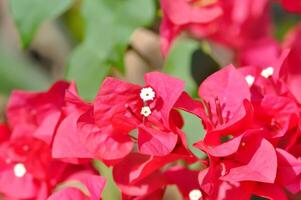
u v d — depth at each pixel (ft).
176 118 2.14
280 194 2.09
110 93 2.07
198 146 2.05
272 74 2.18
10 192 2.36
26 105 2.36
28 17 2.48
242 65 2.86
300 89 2.50
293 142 2.11
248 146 2.07
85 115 2.11
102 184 2.08
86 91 2.42
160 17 2.56
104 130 2.11
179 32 2.55
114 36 2.42
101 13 2.43
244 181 2.10
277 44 2.96
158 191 2.22
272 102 2.11
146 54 2.89
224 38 2.80
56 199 2.14
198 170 2.22
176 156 2.10
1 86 2.99
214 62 2.48
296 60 2.55
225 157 2.07
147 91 2.06
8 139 2.41
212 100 2.13
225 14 2.73
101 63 2.42
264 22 2.88
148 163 2.10
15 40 3.17
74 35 2.96
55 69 3.19
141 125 2.09
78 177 2.31
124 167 2.16
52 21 3.11
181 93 2.07
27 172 2.34
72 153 2.13
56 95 2.36
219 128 2.06
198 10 2.42
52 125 2.23
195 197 2.13
